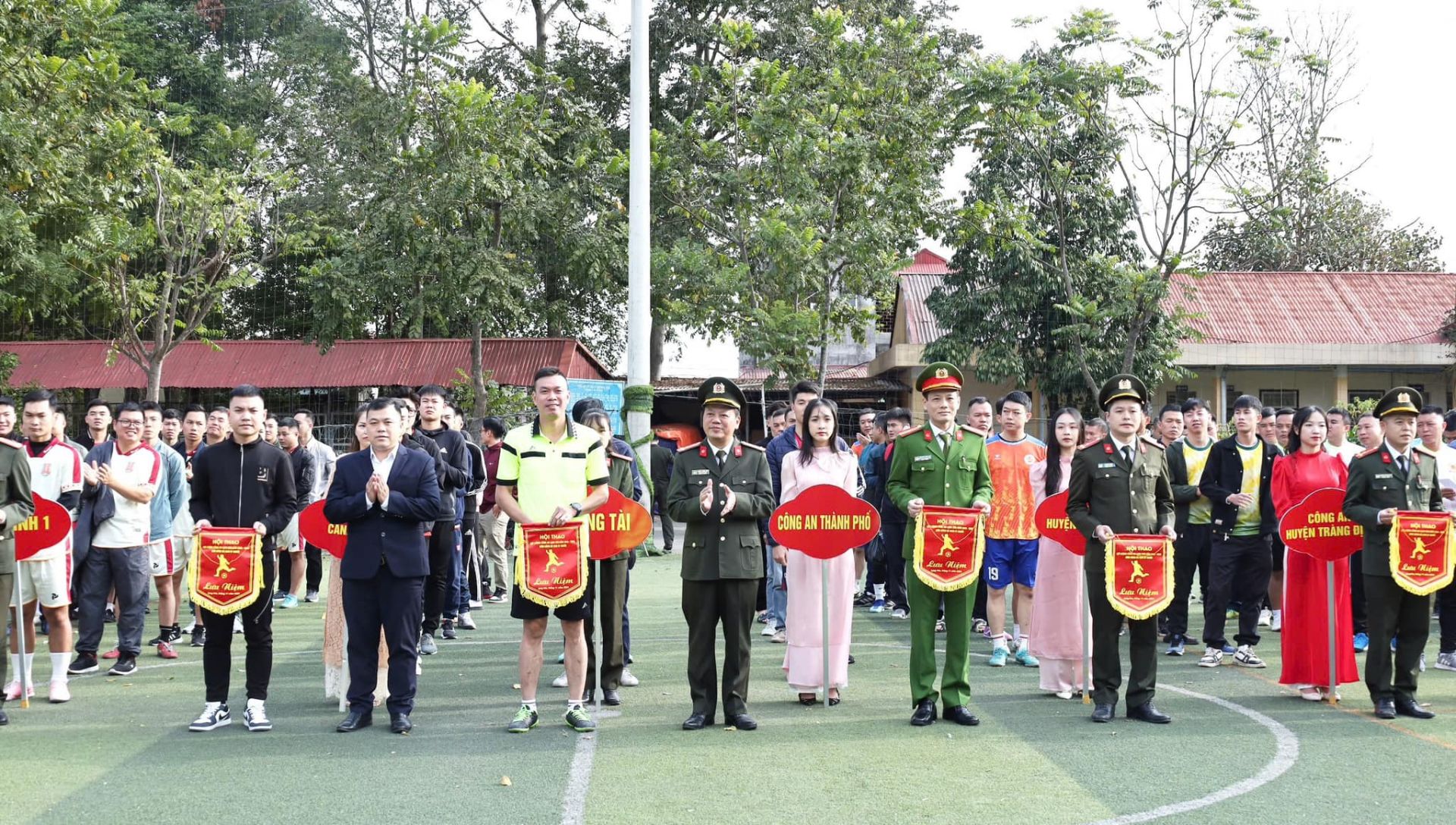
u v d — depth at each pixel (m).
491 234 21.83
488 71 29.42
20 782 5.73
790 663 7.68
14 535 7.40
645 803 5.39
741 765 6.07
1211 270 37.16
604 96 30.53
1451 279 30.61
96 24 19.14
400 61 30.05
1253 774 5.89
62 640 7.76
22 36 16.91
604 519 7.46
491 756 6.24
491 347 26.38
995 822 5.11
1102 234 25.02
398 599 6.82
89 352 26.91
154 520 9.53
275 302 30.09
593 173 23.58
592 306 29.97
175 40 31.47
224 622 6.89
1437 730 6.88
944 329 27.88
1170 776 5.86
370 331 29.53
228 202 21.55
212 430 11.40
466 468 10.04
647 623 11.35
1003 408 9.30
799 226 19.62
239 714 7.38
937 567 7.00
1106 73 21.61
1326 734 6.77
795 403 9.88
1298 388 28.50
